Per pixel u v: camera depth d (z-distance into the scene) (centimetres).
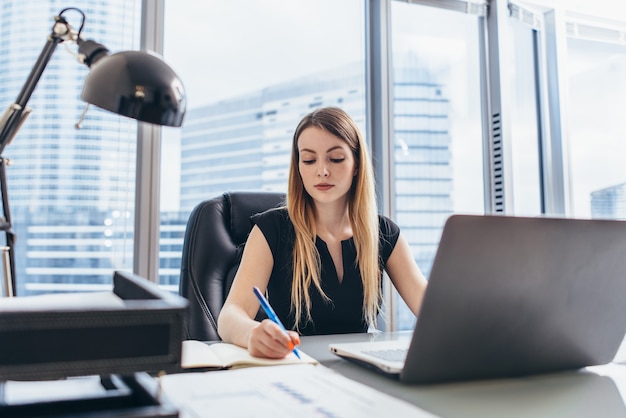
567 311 59
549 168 237
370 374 62
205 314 115
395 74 227
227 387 49
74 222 177
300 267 116
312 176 113
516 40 244
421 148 229
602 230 57
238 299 105
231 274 123
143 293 44
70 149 177
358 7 224
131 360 35
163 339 36
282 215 122
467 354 56
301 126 117
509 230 52
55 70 177
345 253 120
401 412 42
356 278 120
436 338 54
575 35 244
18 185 173
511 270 53
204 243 120
